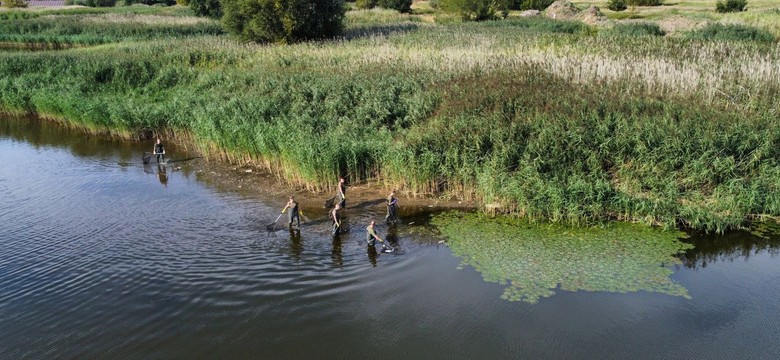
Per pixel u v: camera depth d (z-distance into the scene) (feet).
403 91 108.68
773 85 96.99
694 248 63.10
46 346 48.98
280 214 75.36
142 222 74.79
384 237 68.64
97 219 76.07
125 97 138.62
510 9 321.73
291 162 87.45
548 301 53.36
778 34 163.94
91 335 50.37
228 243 67.87
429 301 54.39
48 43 238.07
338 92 109.81
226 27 185.88
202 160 103.45
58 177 95.55
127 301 55.47
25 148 115.14
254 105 108.99
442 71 118.93
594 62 113.91
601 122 83.61
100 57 160.66
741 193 69.10
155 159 104.32
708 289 54.95
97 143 117.80
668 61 115.14
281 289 57.31
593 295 54.08
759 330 48.70
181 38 204.44
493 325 50.34
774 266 59.16
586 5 308.19
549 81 106.11
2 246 68.08
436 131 87.76
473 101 97.45
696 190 72.79
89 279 59.82
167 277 59.88
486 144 83.82
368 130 97.09
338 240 68.28
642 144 77.30
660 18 235.20
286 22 177.37
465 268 60.13
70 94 133.59
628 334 48.47
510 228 69.51
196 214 77.30
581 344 47.37
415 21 265.34
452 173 81.15
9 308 54.70
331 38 189.26
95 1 430.20
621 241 64.85
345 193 83.97
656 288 55.06
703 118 83.25
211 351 47.98
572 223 69.72
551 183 72.33
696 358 45.39
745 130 78.48
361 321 51.72
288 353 47.62
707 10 263.49
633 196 71.77
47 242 69.00
